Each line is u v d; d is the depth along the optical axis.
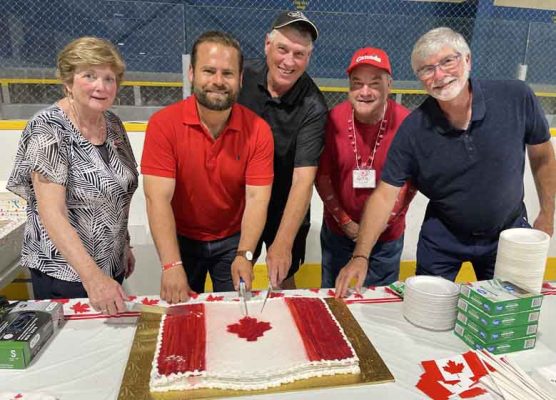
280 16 1.55
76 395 0.89
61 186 1.23
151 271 2.80
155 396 0.87
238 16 3.53
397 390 0.92
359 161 1.89
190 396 0.88
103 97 1.23
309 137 1.66
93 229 1.36
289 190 1.82
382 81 1.66
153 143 1.42
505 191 1.48
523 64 3.73
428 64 1.29
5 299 1.16
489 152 1.41
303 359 0.96
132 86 3.51
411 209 3.08
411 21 3.74
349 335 1.10
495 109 1.39
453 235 1.64
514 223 1.61
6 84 3.24
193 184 1.52
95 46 1.20
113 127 1.43
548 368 0.96
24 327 1.03
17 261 1.95
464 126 1.41
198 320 1.13
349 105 1.87
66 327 1.13
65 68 1.21
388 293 1.36
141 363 0.97
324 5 4.23
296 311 1.18
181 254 1.74
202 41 1.29
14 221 1.99
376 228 1.51
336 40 3.76
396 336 1.13
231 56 1.28
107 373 0.96
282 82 1.59
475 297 1.07
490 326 1.03
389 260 2.06
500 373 0.96
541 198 1.63
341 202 2.00
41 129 1.21
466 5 4.32
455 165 1.45
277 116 1.68
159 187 1.42
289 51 1.52
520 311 1.04
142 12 3.40
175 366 0.93
